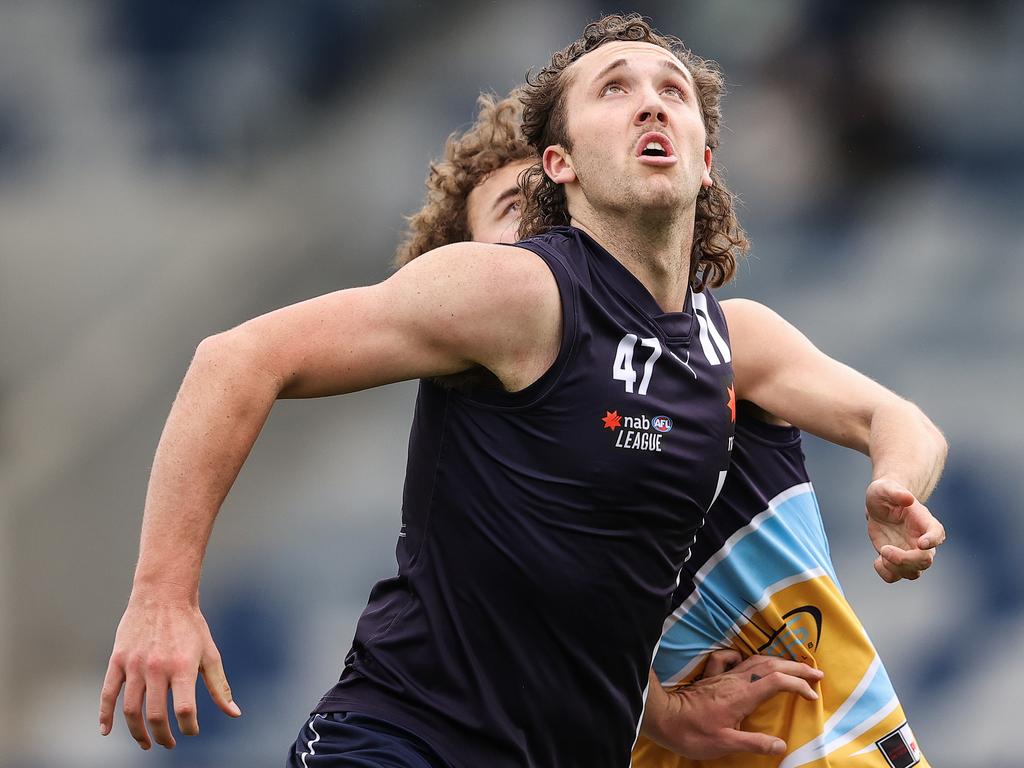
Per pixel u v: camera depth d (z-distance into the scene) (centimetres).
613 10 4122
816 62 4003
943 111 3966
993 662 2858
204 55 4241
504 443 1017
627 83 1098
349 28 4203
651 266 1070
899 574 1066
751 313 1291
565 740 1064
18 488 3544
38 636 3309
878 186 3909
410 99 4175
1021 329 3538
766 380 1270
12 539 3425
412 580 1052
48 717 3142
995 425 3272
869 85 3969
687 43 4075
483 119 1633
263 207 4156
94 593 3406
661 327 1054
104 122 4234
